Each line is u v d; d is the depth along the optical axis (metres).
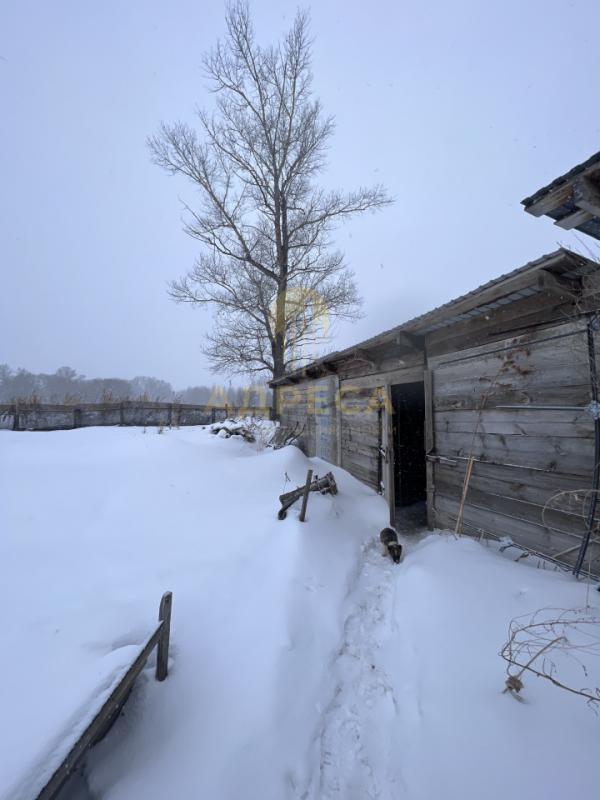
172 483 5.92
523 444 3.37
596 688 1.83
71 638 2.31
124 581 3.29
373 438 6.72
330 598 3.38
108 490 5.59
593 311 2.69
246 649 2.61
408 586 3.42
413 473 7.54
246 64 18.86
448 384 4.48
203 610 2.96
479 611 2.68
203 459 7.22
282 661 2.51
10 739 1.44
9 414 13.45
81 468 6.64
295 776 1.87
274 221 20.12
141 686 2.17
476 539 3.96
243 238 19.09
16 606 2.78
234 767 1.81
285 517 4.73
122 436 10.20
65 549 3.87
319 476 7.29
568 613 2.35
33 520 4.58
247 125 19.28
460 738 1.87
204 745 1.92
